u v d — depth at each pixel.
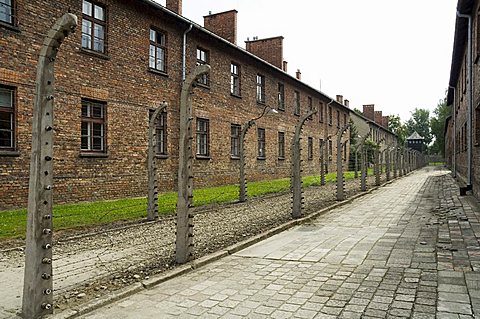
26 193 11.90
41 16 12.49
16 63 11.77
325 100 39.19
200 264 6.32
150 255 6.96
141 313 4.45
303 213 11.69
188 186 6.43
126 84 15.59
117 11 15.27
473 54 15.34
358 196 17.02
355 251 7.08
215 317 4.29
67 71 13.34
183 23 18.36
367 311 4.30
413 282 5.21
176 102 18.27
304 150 33.62
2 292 5.21
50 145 4.29
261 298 4.81
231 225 9.82
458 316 4.07
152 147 10.70
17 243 7.83
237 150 23.62
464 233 8.34
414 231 8.85
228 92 22.55
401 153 32.97
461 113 21.62
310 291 5.01
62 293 5.08
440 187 21.77
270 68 27.14
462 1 14.91
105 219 10.41
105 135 14.70
